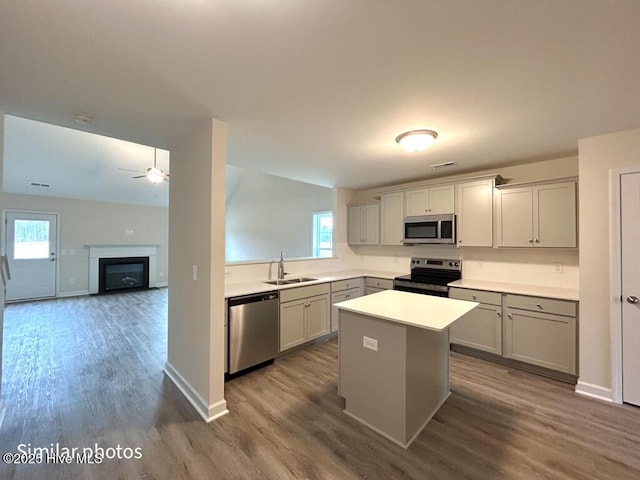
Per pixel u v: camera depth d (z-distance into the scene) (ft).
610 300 7.88
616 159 7.80
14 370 9.59
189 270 8.16
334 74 5.26
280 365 10.26
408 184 13.75
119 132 8.02
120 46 4.44
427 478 5.33
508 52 4.62
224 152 7.36
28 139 15.25
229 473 5.42
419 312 6.72
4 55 4.63
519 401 7.93
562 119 7.10
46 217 21.72
